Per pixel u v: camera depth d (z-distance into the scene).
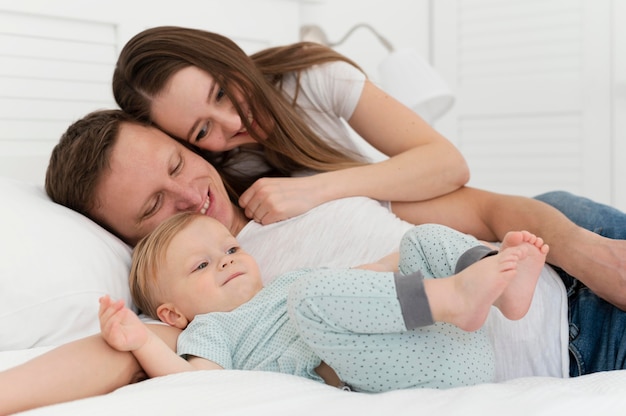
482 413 0.82
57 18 1.84
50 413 0.85
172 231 1.30
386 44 2.63
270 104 1.60
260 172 1.74
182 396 0.88
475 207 1.59
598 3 3.01
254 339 1.16
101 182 1.43
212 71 1.53
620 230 1.40
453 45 3.31
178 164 1.46
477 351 1.07
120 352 1.03
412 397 0.89
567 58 3.08
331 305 1.01
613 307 1.30
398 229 1.48
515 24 3.18
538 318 1.28
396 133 1.70
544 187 3.18
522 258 1.00
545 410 0.82
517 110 3.20
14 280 1.17
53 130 1.85
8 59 1.76
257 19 2.31
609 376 1.00
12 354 1.05
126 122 1.50
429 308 0.99
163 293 1.27
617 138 3.01
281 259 1.45
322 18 2.78
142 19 2.00
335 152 1.73
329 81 1.75
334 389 0.96
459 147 3.35
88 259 1.27
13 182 1.46
